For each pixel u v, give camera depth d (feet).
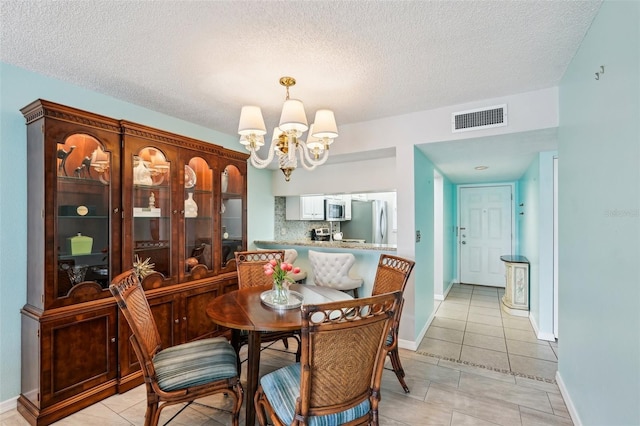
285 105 6.57
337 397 4.36
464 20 5.27
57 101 7.53
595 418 5.32
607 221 4.81
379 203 20.15
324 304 3.95
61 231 6.75
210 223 10.05
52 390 6.45
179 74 7.25
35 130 6.66
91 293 7.09
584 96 5.81
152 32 5.60
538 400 7.14
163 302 8.45
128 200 7.74
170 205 8.72
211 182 10.07
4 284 6.73
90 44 6.00
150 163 8.44
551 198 10.64
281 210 15.76
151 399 5.20
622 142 4.27
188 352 6.15
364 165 12.90
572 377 6.66
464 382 7.94
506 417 6.53
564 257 7.24
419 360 9.21
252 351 6.05
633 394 4.03
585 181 5.78
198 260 9.76
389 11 5.04
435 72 7.16
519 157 11.68
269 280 9.47
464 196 19.86
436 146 10.06
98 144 7.34
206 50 6.23
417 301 10.35
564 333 7.27
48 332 6.42
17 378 6.87
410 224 10.07
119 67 6.93
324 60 6.61
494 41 5.91
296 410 4.23
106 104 8.49
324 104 9.13
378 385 4.70
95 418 6.57
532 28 5.49
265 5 4.89
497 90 8.16
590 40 5.43
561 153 7.50
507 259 14.20
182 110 9.64
